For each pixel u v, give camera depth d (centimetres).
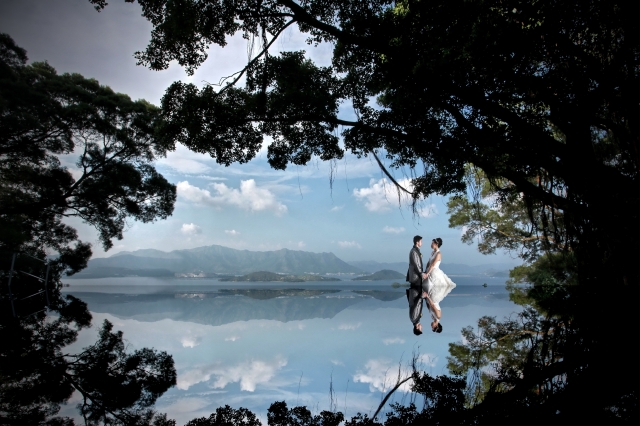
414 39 630
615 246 625
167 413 257
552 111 643
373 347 471
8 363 404
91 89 1741
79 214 1792
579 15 534
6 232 1356
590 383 290
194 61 776
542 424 218
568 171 633
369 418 241
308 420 240
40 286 1709
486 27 523
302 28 817
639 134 578
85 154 1702
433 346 464
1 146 1462
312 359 412
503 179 912
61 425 235
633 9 507
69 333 603
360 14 691
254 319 785
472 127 706
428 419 237
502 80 612
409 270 1202
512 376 324
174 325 699
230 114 799
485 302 1030
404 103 782
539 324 597
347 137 910
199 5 719
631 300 622
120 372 367
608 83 566
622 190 579
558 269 1260
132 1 720
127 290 1994
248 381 333
